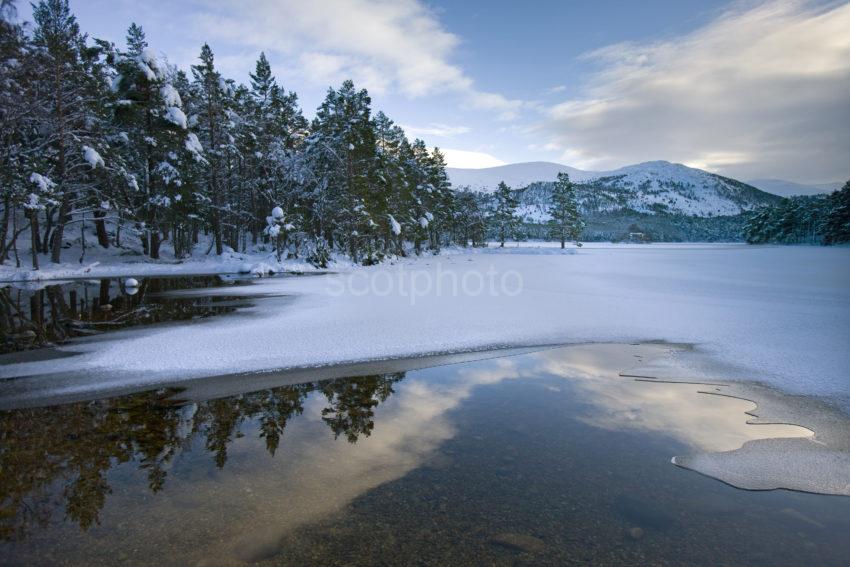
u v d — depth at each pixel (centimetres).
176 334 1223
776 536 400
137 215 3528
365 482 491
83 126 2981
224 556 366
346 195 4084
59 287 2256
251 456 554
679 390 813
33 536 393
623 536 396
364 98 4131
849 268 3966
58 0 2998
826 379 859
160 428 643
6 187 2484
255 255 4047
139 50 3716
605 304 1803
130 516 425
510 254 7600
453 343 1153
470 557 363
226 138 3919
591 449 577
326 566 352
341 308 1672
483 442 597
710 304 1808
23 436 613
